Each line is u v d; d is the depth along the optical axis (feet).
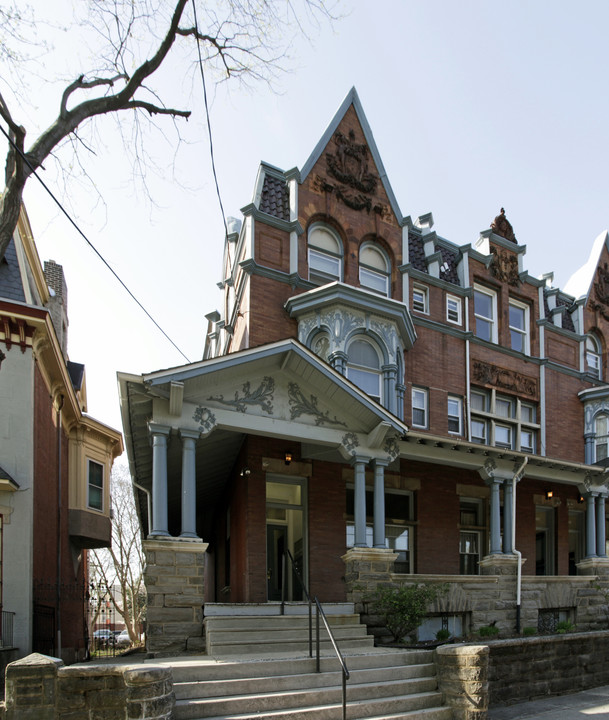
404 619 39.70
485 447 51.42
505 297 69.67
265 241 55.36
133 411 39.11
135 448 44.65
